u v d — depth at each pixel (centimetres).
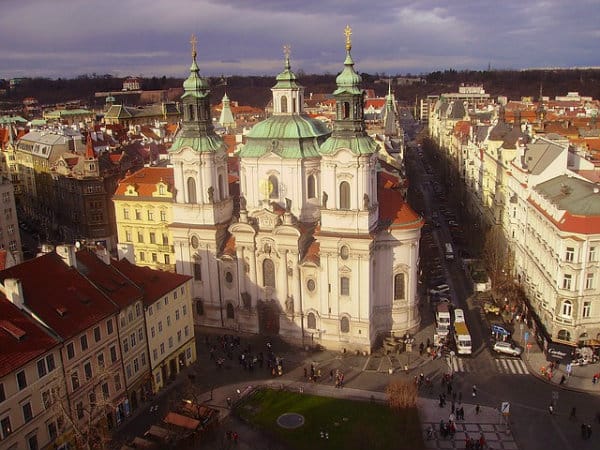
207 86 10606
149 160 18950
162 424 7781
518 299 11738
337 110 9462
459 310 10756
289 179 10406
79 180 16012
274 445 7638
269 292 10575
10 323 6869
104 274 8544
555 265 9894
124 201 13688
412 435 7694
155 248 13738
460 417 8119
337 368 9644
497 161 14462
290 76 10550
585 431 7600
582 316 9750
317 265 9981
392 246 10194
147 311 8719
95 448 7344
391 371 9400
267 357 10069
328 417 8225
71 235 17288
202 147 10431
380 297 10425
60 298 7644
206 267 10931
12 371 6412
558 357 9519
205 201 10669
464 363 9662
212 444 7650
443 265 14175
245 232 10375
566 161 11469
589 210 9481
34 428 6806
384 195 10525
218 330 11131
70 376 7331
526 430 7825
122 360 8238
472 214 17812
